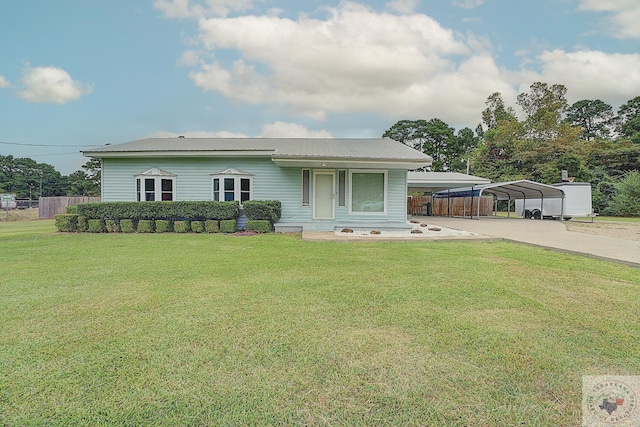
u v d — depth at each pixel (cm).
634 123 4256
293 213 1363
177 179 1359
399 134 5116
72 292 454
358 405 211
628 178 2623
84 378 240
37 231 1309
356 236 1062
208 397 219
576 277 541
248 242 963
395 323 343
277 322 344
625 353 279
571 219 2023
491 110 4181
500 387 230
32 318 357
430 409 207
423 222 1708
